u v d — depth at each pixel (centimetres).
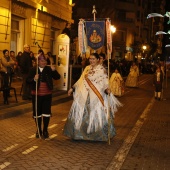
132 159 696
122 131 976
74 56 3189
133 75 2677
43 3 2461
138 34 7112
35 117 857
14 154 705
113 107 830
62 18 2945
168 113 1366
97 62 835
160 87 1850
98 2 3834
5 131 920
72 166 635
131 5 6062
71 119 823
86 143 813
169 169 642
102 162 665
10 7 1989
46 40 2614
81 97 814
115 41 5922
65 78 1833
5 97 1253
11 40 2117
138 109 1453
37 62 844
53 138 856
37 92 844
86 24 1137
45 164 643
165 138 909
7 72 1266
